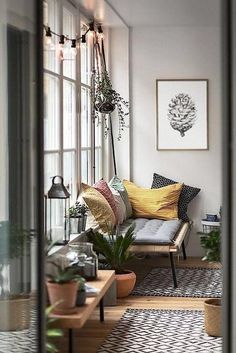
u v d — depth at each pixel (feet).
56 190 19.42
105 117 29.14
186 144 29.22
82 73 26.61
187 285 23.67
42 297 13.05
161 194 28.50
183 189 28.86
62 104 22.07
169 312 20.27
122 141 29.48
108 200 24.86
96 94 26.91
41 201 13.05
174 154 29.32
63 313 14.65
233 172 11.31
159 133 29.37
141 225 26.73
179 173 29.30
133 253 23.43
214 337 17.81
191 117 29.14
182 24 28.55
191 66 29.09
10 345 14.84
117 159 29.55
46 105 21.27
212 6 24.77
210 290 22.90
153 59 29.27
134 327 18.78
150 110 29.43
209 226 28.35
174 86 29.19
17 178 14.33
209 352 16.53
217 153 29.09
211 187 29.09
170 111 29.25
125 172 29.58
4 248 14.98
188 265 27.07
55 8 21.62
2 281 15.01
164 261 27.78
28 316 14.44
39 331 12.97
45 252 13.44
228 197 11.35
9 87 14.42
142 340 17.58
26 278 14.57
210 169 29.12
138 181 29.60
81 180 25.17
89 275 18.11
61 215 20.89
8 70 14.35
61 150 22.08
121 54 29.32
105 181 28.30
